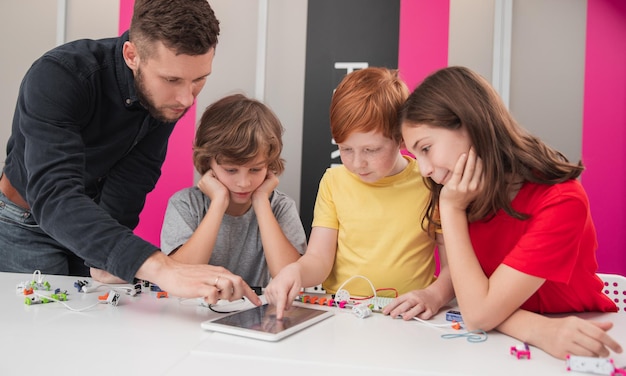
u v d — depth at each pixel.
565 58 2.29
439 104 0.87
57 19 2.41
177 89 1.09
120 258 0.86
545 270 0.80
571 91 2.29
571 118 2.29
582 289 0.96
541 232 0.82
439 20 2.33
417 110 0.89
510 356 0.68
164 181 2.44
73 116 1.12
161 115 1.17
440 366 0.63
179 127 2.43
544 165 0.87
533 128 2.30
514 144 0.88
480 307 0.80
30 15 2.45
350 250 1.26
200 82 1.12
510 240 0.95
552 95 2.29
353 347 0.70
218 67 2.42
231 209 1.40
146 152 1.47
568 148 2.29
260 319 0.81
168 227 1.32
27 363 0.61
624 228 2.27
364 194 1.26
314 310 0.90
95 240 0.88
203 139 1.28
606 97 2.27
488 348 0.72
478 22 2.31
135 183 1.46
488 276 1.01
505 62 2.26
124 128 1.31
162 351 0.66
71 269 1.50
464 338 0.77
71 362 0.61
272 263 1.28
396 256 1.22
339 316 0.89
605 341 0.67
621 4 2.26
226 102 1.32
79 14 2.44
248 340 0.72
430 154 0.89
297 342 0.72
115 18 2.43
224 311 0.89
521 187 0.92
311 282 1.12
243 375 0.58
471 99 0.87
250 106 1.29
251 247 1.42
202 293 0.81
